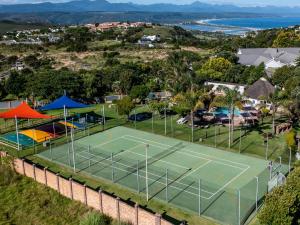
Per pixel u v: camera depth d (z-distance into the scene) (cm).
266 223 2789
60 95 7925
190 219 3356
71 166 4631
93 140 5622
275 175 3884
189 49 18362
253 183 4003
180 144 5341
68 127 6238
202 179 4141
